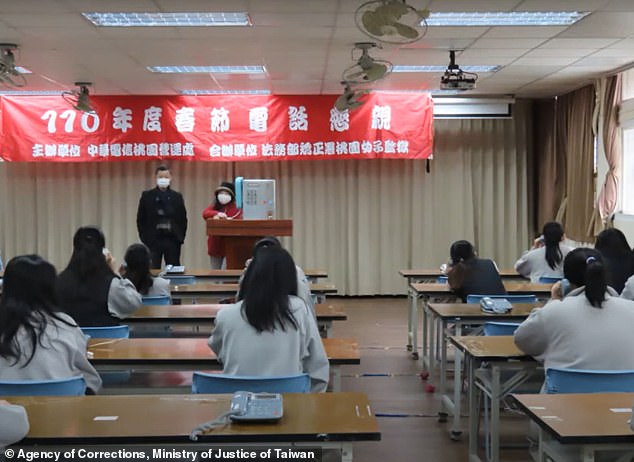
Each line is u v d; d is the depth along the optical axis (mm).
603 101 7574
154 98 8445
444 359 4230
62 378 2357
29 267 2365
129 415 1936
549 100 9156
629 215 7238
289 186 9250
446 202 9281
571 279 3076
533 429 2834
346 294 9289
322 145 8438
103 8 4781
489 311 3918
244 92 8430
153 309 3918
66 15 4953
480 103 8719
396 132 8406
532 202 9484
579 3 4723
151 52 6164
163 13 4930
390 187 9258
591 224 7848
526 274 5562
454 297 5031
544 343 2770
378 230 9297
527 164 9367
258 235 6258
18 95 8594
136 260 4266
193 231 9234
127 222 9234
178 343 3121
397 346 6301
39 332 2344
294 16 4992
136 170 9227
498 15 5078
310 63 6680
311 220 9242
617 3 4734
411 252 9289
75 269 3465
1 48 5887
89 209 9258
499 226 9305
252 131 8453
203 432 1786
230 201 7465
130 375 3279
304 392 2279
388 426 4098
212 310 3910
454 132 9234
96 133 8438
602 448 1825
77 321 3418
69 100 7809
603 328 2645
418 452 3664
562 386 2494
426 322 5297
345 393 2141
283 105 8453
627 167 7461
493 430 3076
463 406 4316
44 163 9219
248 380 2279
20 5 4707
